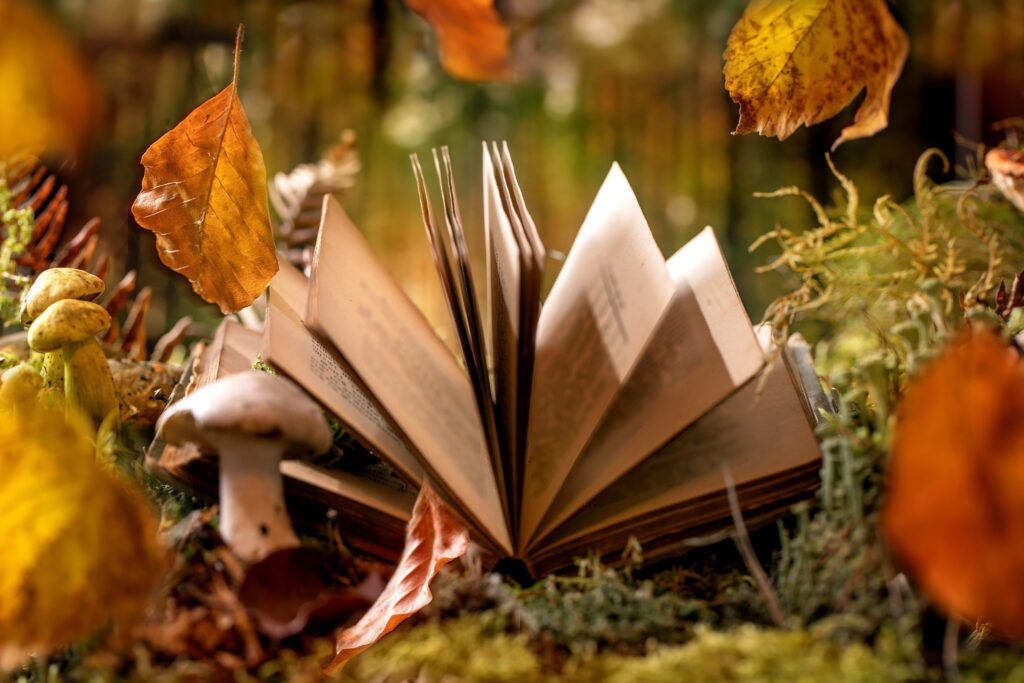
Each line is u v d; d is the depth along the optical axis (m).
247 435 0.65
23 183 0.86
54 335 0.71
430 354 0.73
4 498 0.64
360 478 0.73
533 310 0.68
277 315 0.70
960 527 0.60
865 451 0.67
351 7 2.31
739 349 0.69
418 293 1.94
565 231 2.45
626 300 0.71
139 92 1.96
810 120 0.77
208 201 0.71
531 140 2.46
